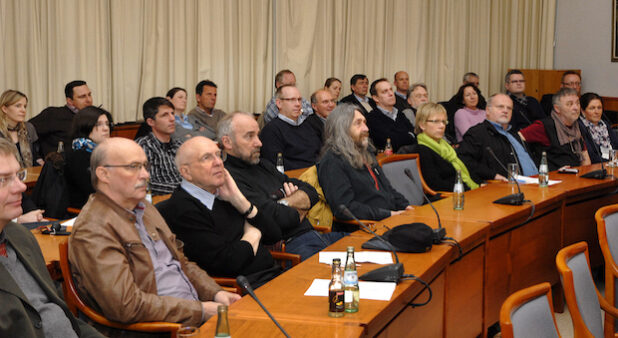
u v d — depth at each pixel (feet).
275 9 25.94
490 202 12.93
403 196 13.57
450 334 9.73
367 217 12.18
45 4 20.39
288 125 19.40
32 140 18.25
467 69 32.12
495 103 17.35
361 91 25.88
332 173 12.47
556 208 13.76
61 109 19.11
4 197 6.34
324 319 6.66
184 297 8.44
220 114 22.79
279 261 10.93
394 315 7.39
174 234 9.05
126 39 22.06
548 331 6.17
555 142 18.56
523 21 33.24
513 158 17.17
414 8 30.14
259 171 11.78
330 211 12.83
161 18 22.85
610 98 30.91
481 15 32.09
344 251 9.27
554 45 33.58
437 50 31.12
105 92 21.68
